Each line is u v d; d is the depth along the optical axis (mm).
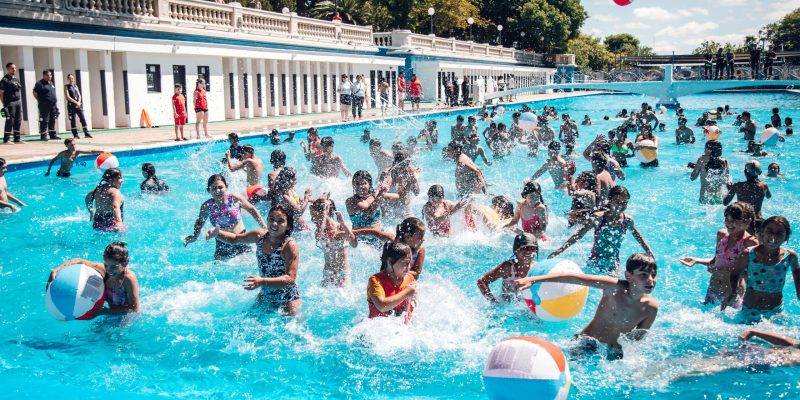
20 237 8820
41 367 5035
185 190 12211
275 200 9453
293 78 30719
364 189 8094
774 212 9883
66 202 11016
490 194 11297
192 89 24344
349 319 5980
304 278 7109
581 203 9273
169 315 6066
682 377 4785
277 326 5820
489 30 66000
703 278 7141
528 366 3947
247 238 6344
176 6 23703
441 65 42250
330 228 6738
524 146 18562
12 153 14391
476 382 4781
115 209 9023
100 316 5988
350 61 33969
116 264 5766
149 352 5312
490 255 8039
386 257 5500
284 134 20688
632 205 10711
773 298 5812
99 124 21047
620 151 14859
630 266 4941
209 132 20109
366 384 4766
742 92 56656
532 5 62938
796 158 15891
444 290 6746
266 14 28719
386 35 41750
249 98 27828
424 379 4832
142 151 16016
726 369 4887
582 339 5270
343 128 24203
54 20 18641
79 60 19547
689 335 5535
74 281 5723
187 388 4703
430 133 19578
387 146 18938
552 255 7250
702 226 9352
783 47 82188
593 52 80438
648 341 5344
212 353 5281
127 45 20734
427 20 56812
